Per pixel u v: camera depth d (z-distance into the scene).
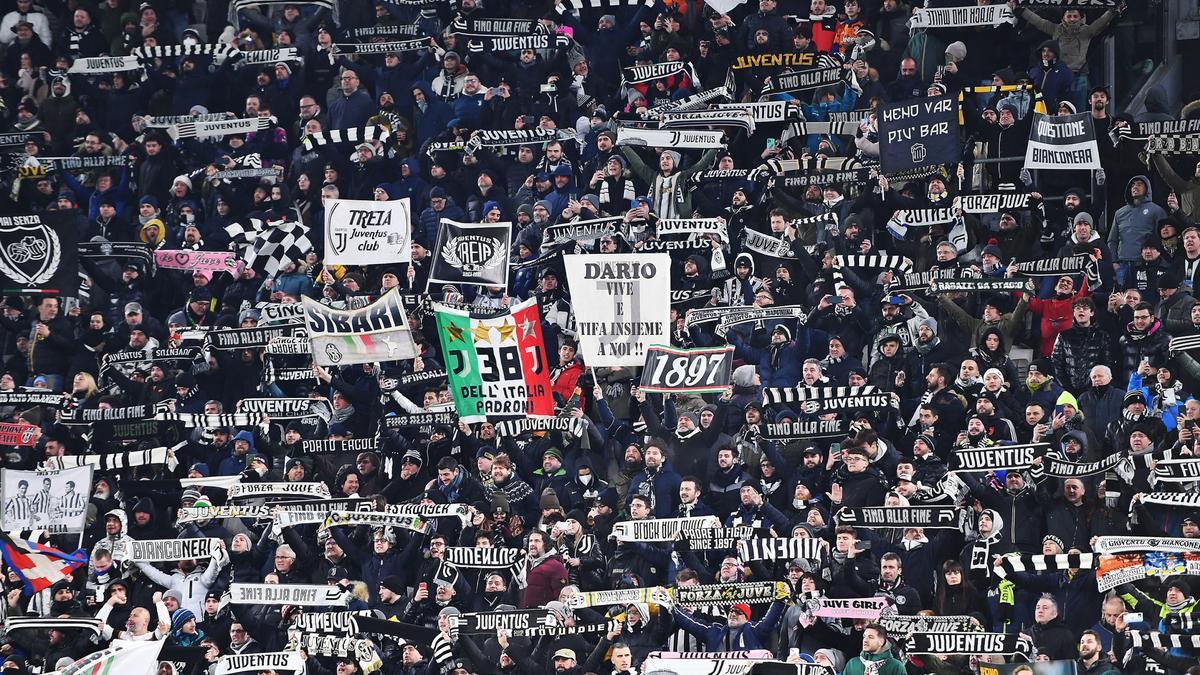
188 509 64.50
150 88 87.38
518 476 65.81
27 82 89.75
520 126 79.81
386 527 63.22
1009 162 73.38
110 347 78.12
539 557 60.44
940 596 57.47
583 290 63.19
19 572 61.81
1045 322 67.31
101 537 67.88
